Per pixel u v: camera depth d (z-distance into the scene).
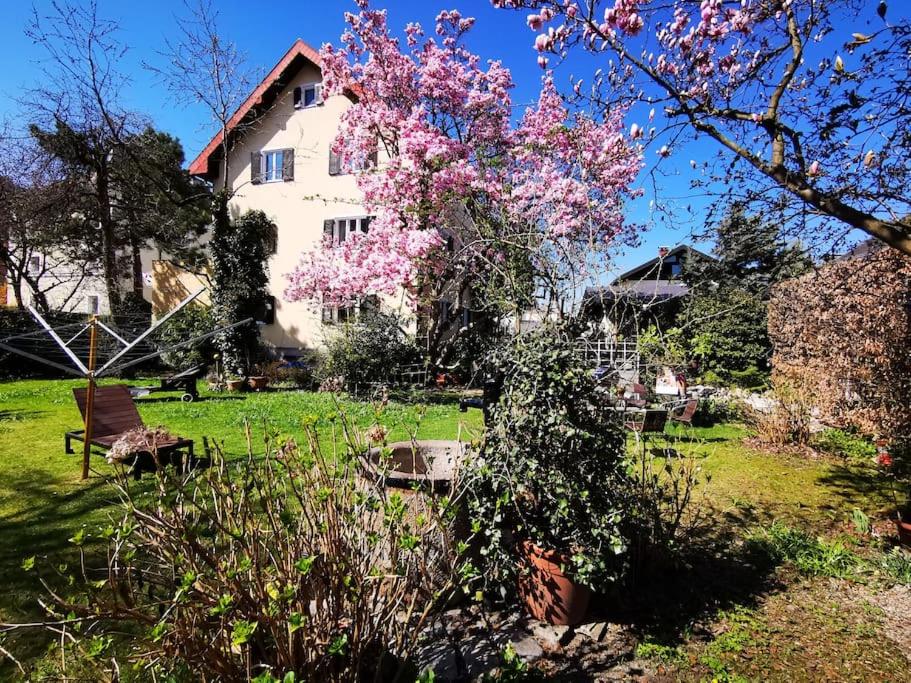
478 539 3.24
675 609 3.24
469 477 2.99
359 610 2.10
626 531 3.26
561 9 3.64
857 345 6.79
